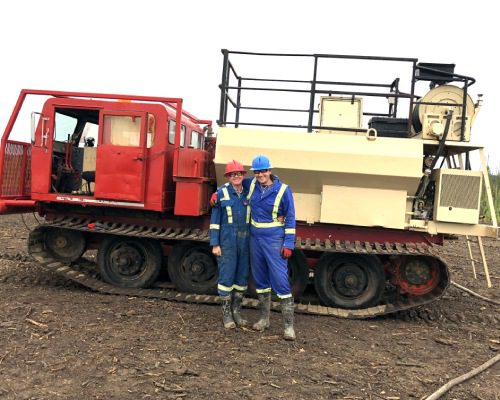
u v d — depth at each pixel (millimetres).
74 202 6309
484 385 4078
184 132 7211
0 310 5305
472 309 6832
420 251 6000
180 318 5434
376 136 6059
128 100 6340
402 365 4418
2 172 6422
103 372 3867
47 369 3867
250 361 4273
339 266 6340
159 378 3814
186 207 6250
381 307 6176
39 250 6738
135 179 6180
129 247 6648
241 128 6176
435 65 6289
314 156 6035
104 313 5434
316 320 5840
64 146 6824
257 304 6141
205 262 6500
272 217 4969
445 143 6047
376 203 6180
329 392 3740
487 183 6031
